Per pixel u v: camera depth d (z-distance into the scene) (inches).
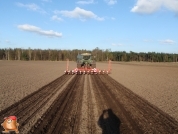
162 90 709.9
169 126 331.0
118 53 5841.5
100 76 1183.6
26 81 839.1
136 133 293.1
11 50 5162.4
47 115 363.3
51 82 832.9
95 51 5319.9
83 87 722.8
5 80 850.8
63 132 285.1
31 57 5152.6
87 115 371.9
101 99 518.6
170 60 5748.0
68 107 424.8
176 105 485.4
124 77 1153.4
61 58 5196.9
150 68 2220.7
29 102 460.1
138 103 491.2
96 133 285.7
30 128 297.0
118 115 380.8
